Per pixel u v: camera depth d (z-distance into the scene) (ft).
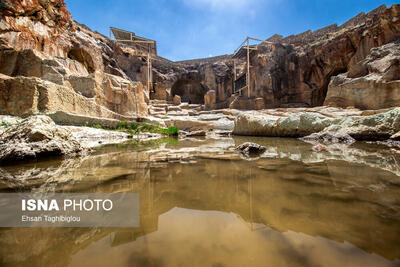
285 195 4.42
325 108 46.01
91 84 35.58
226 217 3.36
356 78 43.50
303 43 84.38
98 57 65.62
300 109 49.60
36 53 34.91
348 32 65.21
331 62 71.51
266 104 79.20
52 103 27.37
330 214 3.41
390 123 16.37
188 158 9.81
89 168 7.58
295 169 7.08
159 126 40.55
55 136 11.66
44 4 45.29
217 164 8.19
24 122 11.40
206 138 25.82
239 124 32.09
